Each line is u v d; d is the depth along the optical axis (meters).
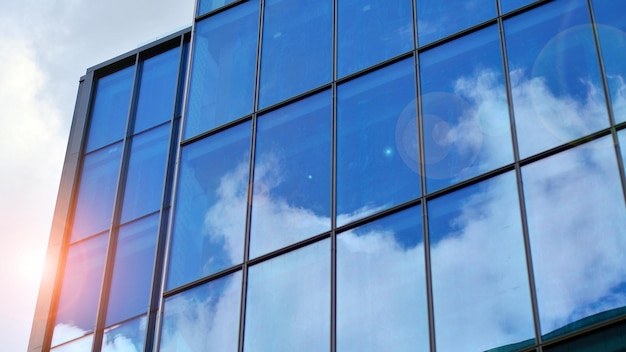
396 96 23.80
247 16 28.30
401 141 23.00
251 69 27.02
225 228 24.36
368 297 21.17
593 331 18.41
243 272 23.31
